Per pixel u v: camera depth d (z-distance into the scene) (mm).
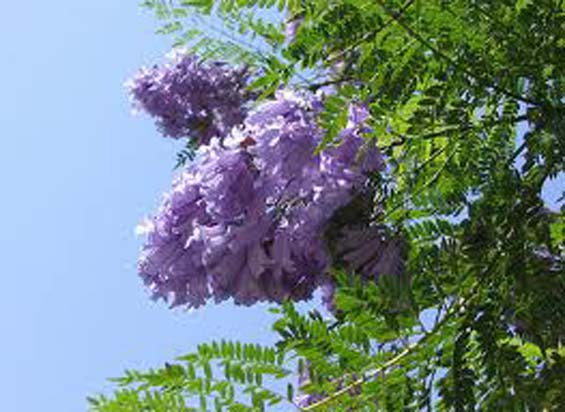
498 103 1355
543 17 1333
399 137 1345
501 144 1361
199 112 1929
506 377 1219
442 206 1365
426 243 1338
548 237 1296
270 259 1404
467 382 1215
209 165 1426
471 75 1322
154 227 1465
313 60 1299
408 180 1373
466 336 1235
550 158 1338
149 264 1466
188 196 1451
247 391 1158
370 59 1305
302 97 1399
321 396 1214
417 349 1222
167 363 1142
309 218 1377
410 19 1308
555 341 1258
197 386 1146
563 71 1349
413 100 1326
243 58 1531
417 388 1216
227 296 1440
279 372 1170
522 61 1337
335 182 1371
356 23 1294
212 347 1154
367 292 1203
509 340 1239
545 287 1262
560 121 1339
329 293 1430
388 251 1366
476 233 1294
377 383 1203
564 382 1214
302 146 1376
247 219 1407
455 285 1265
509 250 1288
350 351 1194
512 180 1324
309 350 1181
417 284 1230
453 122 1333
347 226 1383
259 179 1401
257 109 1412
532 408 1212
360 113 1384
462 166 1357
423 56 1312
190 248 1450
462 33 1321
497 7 1324
